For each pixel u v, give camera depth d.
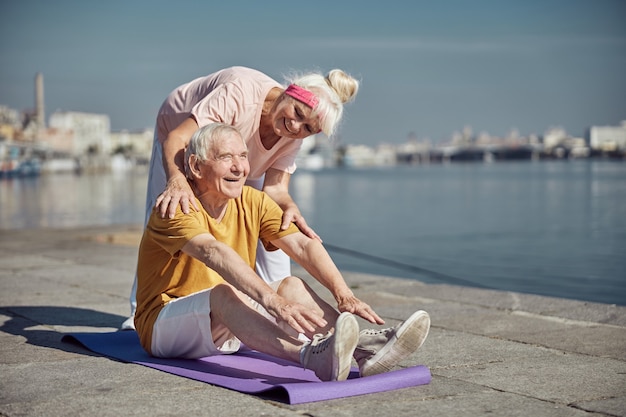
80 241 10.54
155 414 2.62
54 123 173.38
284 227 3.33
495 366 3.41
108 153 175.25
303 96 3.35
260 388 2.88
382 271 12.38
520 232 20.53
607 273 11.70
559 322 4.51
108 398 2.81
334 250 15.89
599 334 4.14
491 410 2.69
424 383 3.04
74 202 34.78
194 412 2.64
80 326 4.45
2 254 8.83
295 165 3.87
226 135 3.15
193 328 3.18
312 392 2.75
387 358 2.94
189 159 3.19
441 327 4.39
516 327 4.36
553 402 2.81
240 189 3.21
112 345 3.71
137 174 123.62
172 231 3.11
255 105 3.56
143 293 3.40
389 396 2.85
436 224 24.45
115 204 32.94
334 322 3.07
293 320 2.81
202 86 3.79
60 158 151.75
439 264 13.62
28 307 5.12
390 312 4.96
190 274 3.27
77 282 6.40
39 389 2.96
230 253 2.95
